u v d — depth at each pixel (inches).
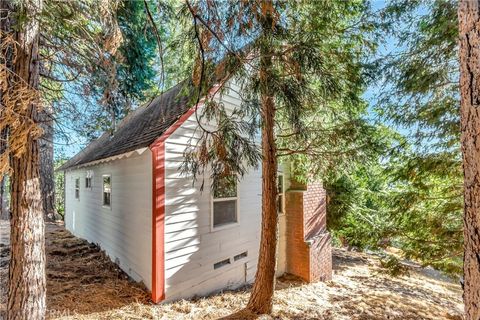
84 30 146.6
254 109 134.8
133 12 160.9
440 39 158.4
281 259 272.2
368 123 171.2
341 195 336.8
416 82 172.4
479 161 57.9
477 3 57.0
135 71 217.2
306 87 126.1
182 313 164.7
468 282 60.8
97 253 279.6
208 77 117.4
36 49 122.6
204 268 199.3
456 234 187.9
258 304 173.3
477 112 57.8
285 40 120.0
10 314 116.6
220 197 214.2
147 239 184.1
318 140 170.6
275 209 176.2
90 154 348.5
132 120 326.6
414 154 189.3
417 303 235.3
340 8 145.3
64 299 167.6
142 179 192.7
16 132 98.3
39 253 124.0
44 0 123.6
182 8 113.8
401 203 206.5
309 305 203.3
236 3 101.9
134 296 177.0
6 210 384.8
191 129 192.1
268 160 175.0
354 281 282.2
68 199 450.6
